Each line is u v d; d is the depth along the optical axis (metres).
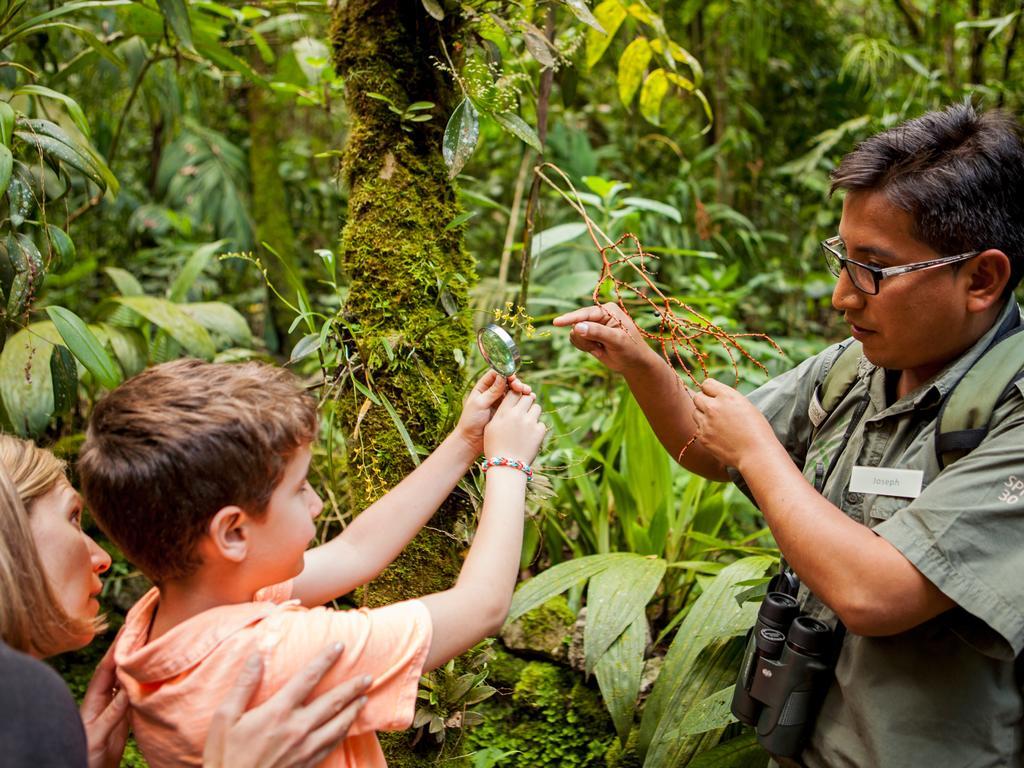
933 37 3.82
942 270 1.01
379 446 1.43
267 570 0.96
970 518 0.94
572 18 2.47
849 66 3.98
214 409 0.89
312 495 1.00
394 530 1.16
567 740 1.93
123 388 0.94
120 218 4.33
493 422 1.15
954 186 0.99
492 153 4.27
